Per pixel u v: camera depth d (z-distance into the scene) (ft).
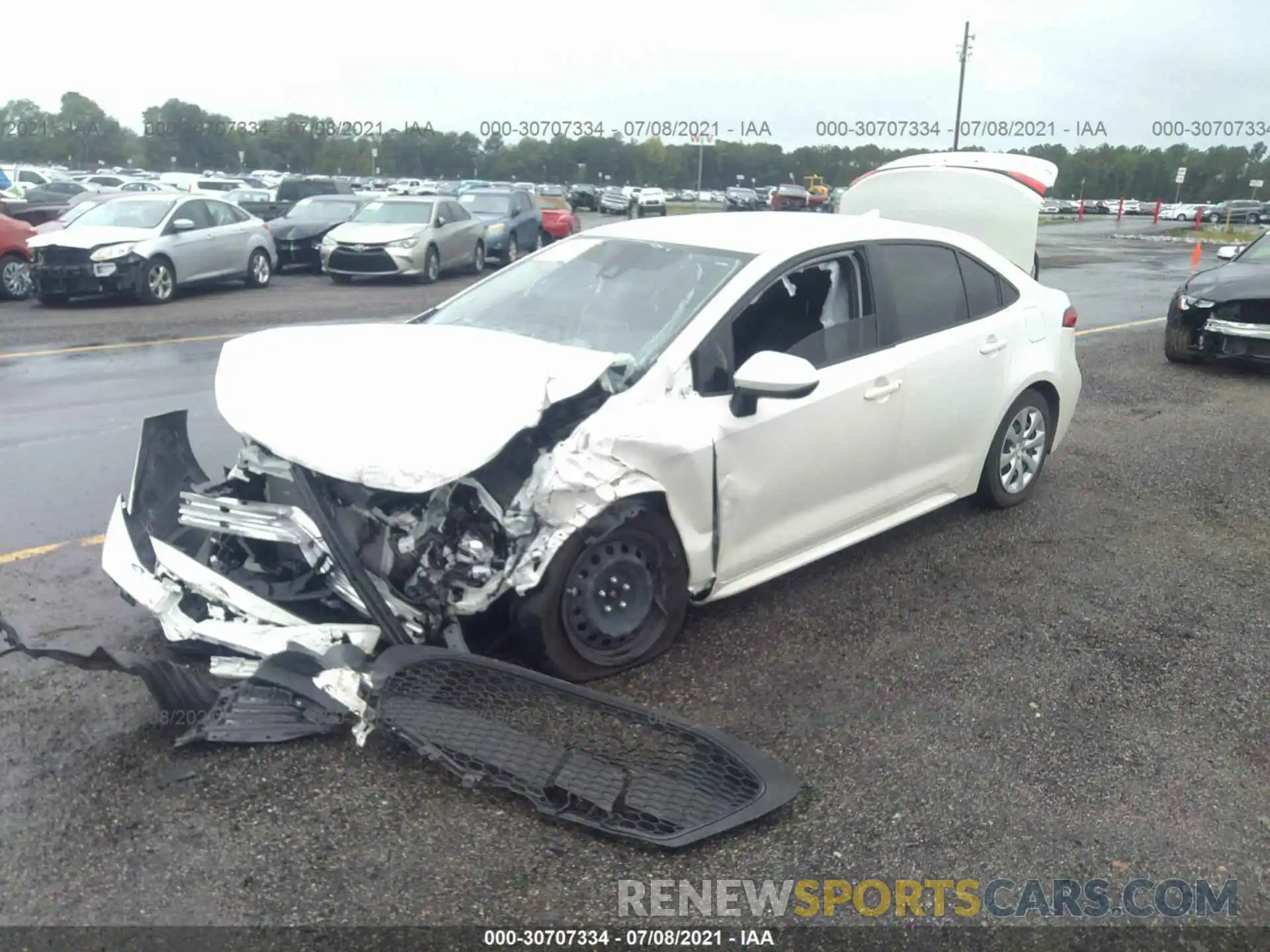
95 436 24.71
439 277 67.31
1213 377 35.12
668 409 13.41
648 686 13.43
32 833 10.14
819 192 166.81
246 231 57.82
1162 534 19.53
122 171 187.32
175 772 11.14
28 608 15.06
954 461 18.17
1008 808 11.12
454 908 9.43
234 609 12.39
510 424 11.90
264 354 13.84
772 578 15.53
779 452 14.51
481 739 11.46
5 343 37.88
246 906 9.33
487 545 12.32
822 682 13.67
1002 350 18.60
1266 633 15.51
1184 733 12.69
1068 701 13.38
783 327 15.01
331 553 12.25
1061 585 17.03
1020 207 30.48
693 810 10.74
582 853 10.22
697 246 15.76
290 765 11.34
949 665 14.21
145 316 46.09
